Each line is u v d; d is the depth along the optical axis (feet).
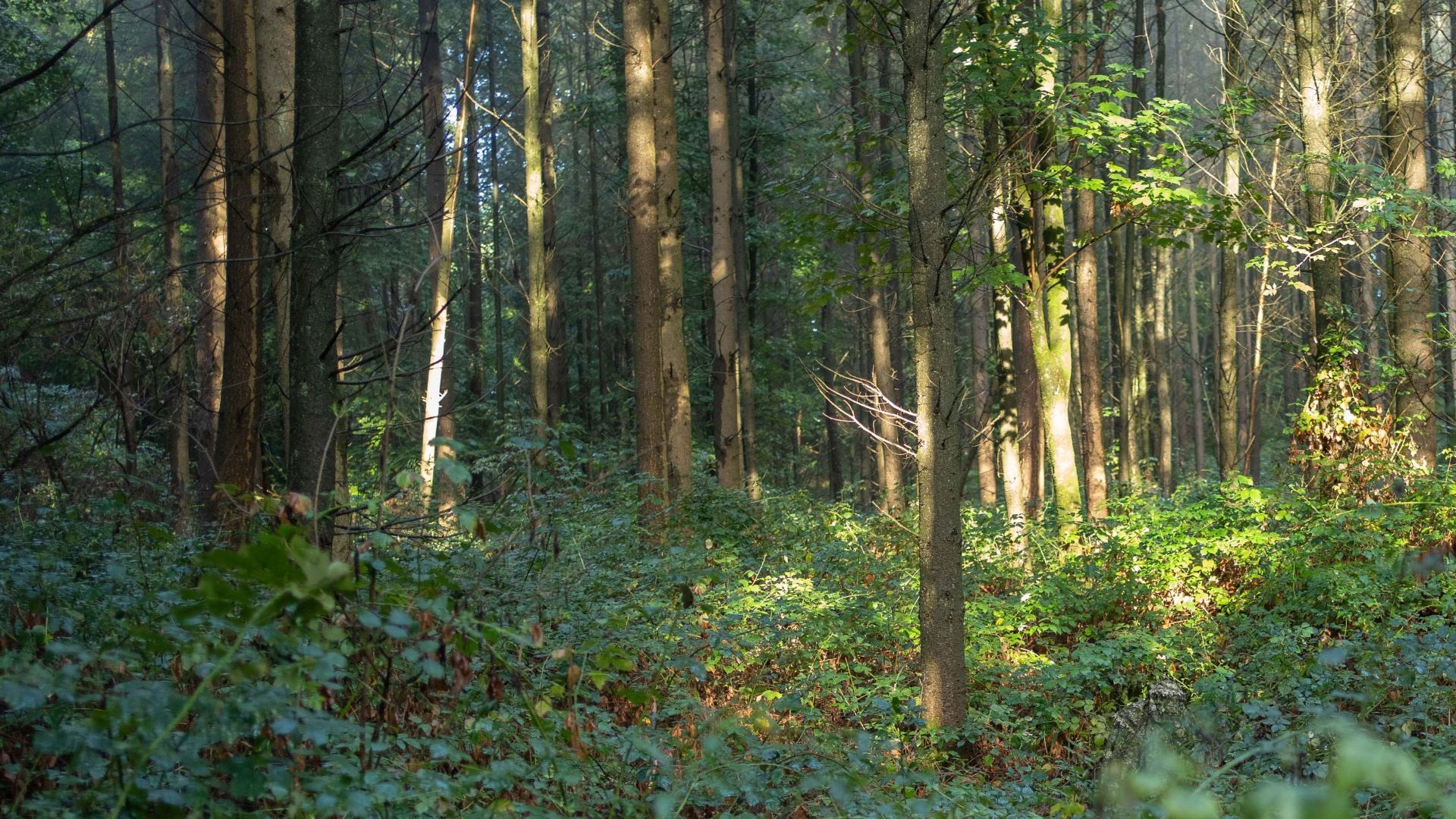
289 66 25.41
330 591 9.71
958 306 103.81
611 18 90.53
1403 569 17.56
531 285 56.54
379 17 29.50
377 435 64.18
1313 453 43.45
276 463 31.63
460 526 14.73
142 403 28.50
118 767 9.53
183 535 25.66
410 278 87.10
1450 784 12.64
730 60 70.59
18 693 8.98
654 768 15.70
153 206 16.46
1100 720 28.55
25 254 24.00
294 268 20.89
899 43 26.53
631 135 41.75
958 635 26.35
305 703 10.82
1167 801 6.81
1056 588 39.19
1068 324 47.26
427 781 11.60
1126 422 81.05
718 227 53.72
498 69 123.85
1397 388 45.39
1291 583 34.68
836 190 66.08
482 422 89.40
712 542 43.37
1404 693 23.50
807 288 42.57
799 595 34.91
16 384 24.21
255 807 11.32
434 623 11.05
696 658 24.40
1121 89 42.04
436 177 62.03
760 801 15.71
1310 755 17.34
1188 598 37.22
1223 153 61.21
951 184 40.93
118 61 106.93
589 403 107.45
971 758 25.99
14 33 58.13
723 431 52.90
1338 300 44.83
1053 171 41.70
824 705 28.40
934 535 26.30
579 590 23.17
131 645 12.73
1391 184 41.93
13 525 20.18
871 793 15.99
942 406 26.27
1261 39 57.11
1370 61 53.98
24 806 9.86
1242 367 104.17
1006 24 40.57
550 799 14.11
